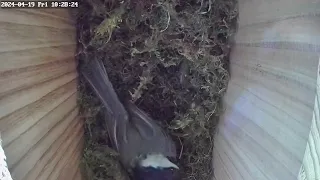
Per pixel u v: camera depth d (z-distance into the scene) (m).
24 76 0.16
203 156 0.29
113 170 0.27
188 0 0.25
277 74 0.19
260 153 0.20
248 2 0.23
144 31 0.25
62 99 0.22
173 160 0.28
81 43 0.25
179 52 0.26
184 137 0.29
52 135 0.20
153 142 0.28
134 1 0.24
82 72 0.26
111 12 0.24
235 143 0.24
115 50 0.26
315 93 0.15
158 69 0.27
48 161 0.19
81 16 0.24
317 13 0.15
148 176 0.27
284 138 0.17
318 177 0.15
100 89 0.26
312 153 0.15
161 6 0.24
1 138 0.14
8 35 0.15
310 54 0.16
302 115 0.16
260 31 0.21
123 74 0.27
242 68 0.24
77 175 0.25
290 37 0.17
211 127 0.28
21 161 0.15
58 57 0.21
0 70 0.14
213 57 0.26
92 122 0.27
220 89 0.27
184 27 0.25
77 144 0.25
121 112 0.27
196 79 0.27
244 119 0.23
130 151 0.27
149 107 0.28
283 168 0.17
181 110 0.28
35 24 0.18
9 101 0.15
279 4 0.19
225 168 0.26
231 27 0.25
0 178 0.13
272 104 0.19
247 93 0.23
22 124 0.16
